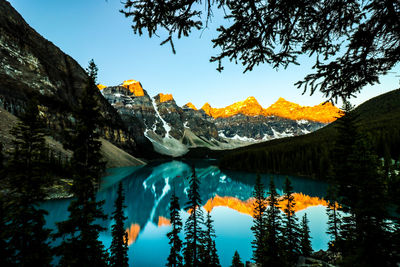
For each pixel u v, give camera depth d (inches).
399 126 3127.5
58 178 2038.6
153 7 173.9
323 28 180.2
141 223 1879.9
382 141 2501.2
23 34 5723.4
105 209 2082.9
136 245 1423.5
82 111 527.8
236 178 4119.1
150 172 5147.6
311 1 161.9
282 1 163.9
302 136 7273.6
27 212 532.1
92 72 573.9
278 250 579.2
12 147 1990.7
